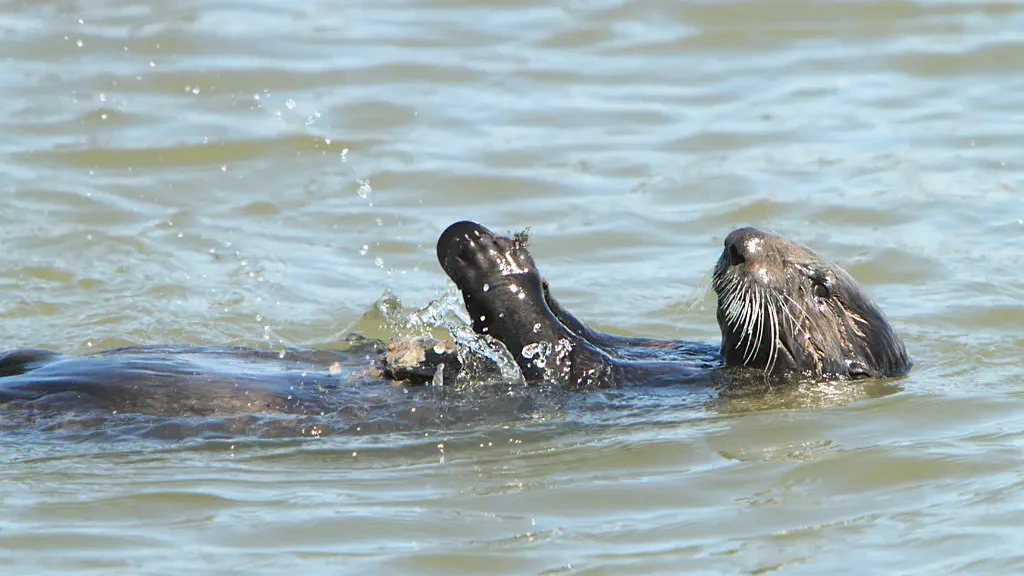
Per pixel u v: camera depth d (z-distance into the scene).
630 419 16.80
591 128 29.27
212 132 28.78
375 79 31.38
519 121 29.52
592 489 14.90
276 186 26.81
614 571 13.13
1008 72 31.62
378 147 28.31
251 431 16.16
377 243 24.58
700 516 14.27
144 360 17.12
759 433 16.39
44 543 13.66
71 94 30.33
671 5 35.31
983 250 23.83
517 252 17.17
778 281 17.45
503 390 17.06
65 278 22.88
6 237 24.19
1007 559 13.22
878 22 34.44
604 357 17.73
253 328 21.23
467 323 19.98
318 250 24.31
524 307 17.05
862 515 14.28
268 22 34.66
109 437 15.88
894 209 25.39
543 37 33.88
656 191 26.47
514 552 13.50
